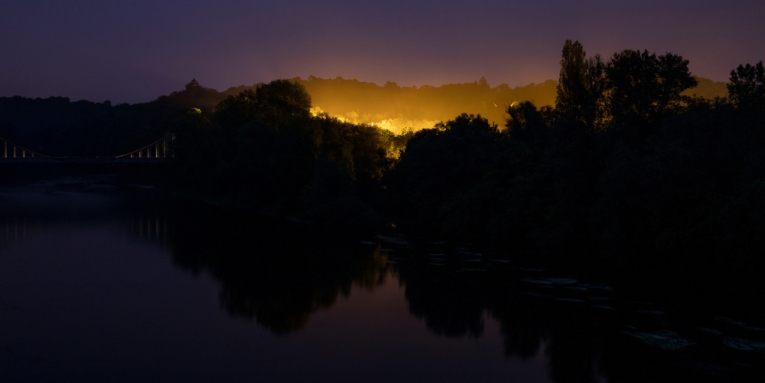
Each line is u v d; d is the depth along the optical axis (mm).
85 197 104625
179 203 94750
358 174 81125
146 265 44781
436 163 65188
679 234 34406
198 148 104625
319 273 42250
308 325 30500
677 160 35719
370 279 40344
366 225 64125
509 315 31922
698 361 25125
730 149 35500
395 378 23938
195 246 53562
